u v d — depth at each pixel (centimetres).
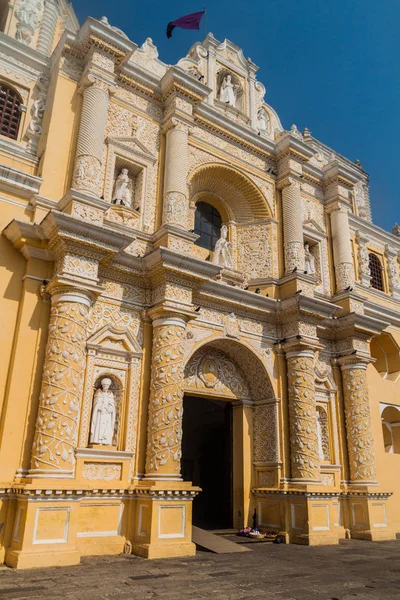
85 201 1030
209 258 1472
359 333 1547
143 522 975
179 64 1483
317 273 1634
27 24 1284
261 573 827
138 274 1151
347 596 675
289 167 1556
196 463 1852
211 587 704
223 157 1473
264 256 1498
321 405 1474
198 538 1137
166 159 1284
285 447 1327
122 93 1295
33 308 996
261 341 1379
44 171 1107
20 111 1209
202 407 1831
